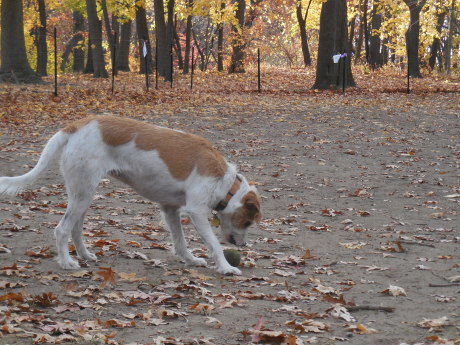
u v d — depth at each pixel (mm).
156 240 7977
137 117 17781
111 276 5875
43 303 5309
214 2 39000
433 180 11906
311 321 5203
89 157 6355
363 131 16781
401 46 49906
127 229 8383
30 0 46062
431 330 5098
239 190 6652
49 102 19797
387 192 11070
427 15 45125
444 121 18375
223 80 33344
